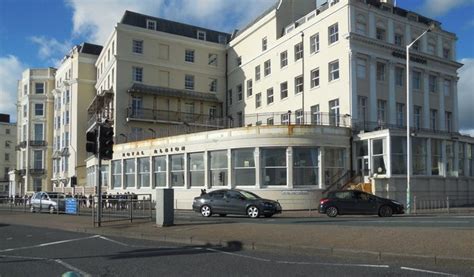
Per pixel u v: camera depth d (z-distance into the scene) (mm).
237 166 33219
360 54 37188
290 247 11648
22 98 73312
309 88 41031
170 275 9164
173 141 37531
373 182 30703
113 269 9883
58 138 65938
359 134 33125
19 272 9766
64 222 20625
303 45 42125
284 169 31844
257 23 49781
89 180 52656
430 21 43250
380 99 37906
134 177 41250
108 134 18469
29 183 69000
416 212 27359
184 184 36469
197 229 15484
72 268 10094
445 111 43062
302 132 31844
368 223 17156
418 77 41281
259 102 49125
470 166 37125
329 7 39219
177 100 52125
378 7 39188
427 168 33094
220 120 49062
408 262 9844
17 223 22281
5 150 101188
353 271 9117
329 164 32562
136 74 50156
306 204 31188
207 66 55062
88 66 60812
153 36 51562
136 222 19219
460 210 28969
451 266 9359
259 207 23438
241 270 9492
